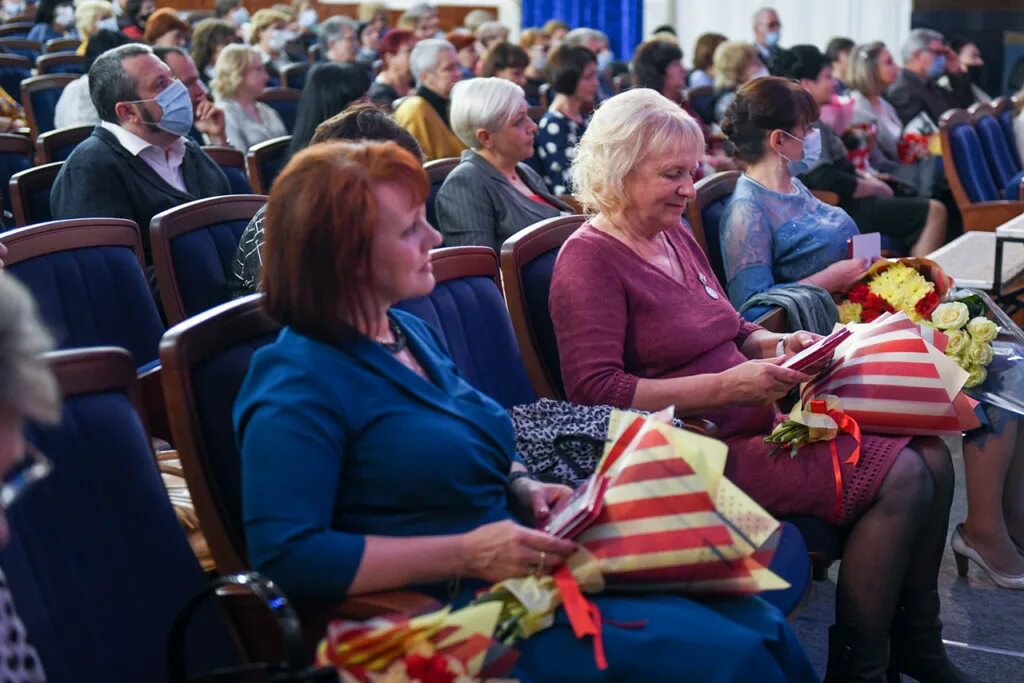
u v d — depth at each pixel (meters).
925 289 2.77
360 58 8.87
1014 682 2.38
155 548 1.45
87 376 1.44
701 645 1.46
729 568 1.53
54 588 1.34
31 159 4.34
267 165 4.15
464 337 2.18
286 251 1.53
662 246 2.36
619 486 1.56
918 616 2.18
